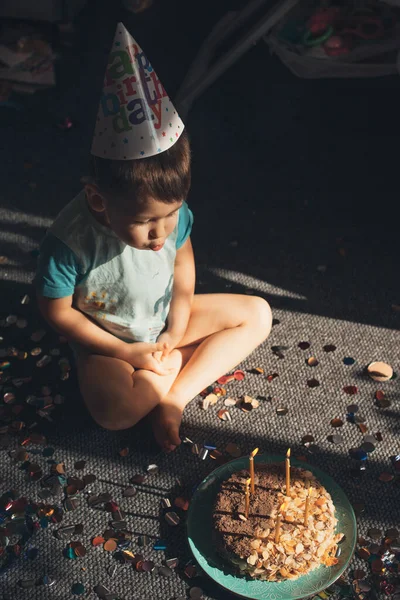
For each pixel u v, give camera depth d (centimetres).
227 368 173
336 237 213
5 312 196
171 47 267
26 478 163
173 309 171
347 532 147
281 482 150
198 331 175
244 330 173
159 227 135
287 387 179
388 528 154
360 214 219
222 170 232
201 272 205
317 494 148
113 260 150
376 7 251
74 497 159
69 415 174
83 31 274
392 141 239
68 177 230
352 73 254
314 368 183
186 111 246
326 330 191
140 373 164
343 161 234
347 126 244
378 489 160
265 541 141
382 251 209
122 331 165
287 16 255
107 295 157
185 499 159
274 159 235
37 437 169
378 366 181
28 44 262
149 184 126
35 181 229
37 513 156
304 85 256
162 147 127
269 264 207
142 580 147
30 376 182
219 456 166
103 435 171
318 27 251
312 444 168
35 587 147
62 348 187
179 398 167
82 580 148
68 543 153
